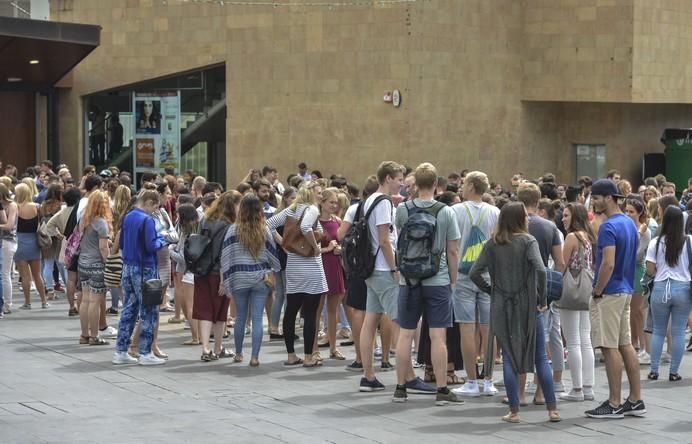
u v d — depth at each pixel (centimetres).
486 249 1184
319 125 3334
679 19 3425
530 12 3400
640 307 1591
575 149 3594
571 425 1170
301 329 1817
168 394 1299
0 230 1917
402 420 1180
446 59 3256
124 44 3606
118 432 1092
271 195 1861
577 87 3356
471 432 1130
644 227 1582
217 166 3669
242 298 1495
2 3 3578
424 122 3238
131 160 3656
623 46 3294
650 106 3659
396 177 1339
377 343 1622
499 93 3372
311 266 1477
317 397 1294
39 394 1280
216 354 1534
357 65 3278
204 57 3497
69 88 3691
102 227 1606
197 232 1548
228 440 1065
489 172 3369
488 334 1285
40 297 2059
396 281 1318
